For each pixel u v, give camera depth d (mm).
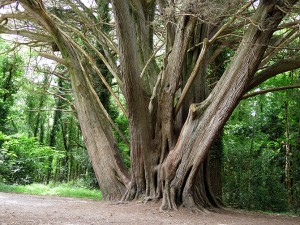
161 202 11047
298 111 17688
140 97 11102
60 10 16344
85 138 13492
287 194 17859
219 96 10398
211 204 11992
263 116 20484
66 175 31719
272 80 16984
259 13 9695
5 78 23984
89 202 12031
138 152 11797
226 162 18516
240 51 10094
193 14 10102
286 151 18625
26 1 11617
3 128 24031
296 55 13062
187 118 11211
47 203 11148
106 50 15328
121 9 9672
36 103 27219
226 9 10797
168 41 12398
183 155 10930
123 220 7973
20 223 6574
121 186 12719
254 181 17969
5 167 20594
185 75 12688
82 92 13562
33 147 23391
